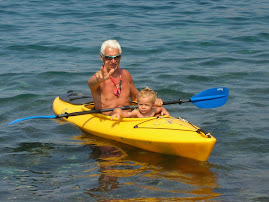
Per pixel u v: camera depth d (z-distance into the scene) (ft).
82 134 20.80
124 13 57.77
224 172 16.10
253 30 47.16
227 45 40.86
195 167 16.63
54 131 21.13
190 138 17.20
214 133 20.24
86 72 32.24
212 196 14.10
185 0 69.15
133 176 15.76
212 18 54.29
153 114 19.85
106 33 46.06
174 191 14.48
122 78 20.51
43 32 46.55
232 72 31.60
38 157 17.76
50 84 29.35
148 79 30.09
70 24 50.98
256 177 15.60
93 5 63.62
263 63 34.06
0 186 15.03
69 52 38.70
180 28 48.75
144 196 14.14
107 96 20.38
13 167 16.72
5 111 23.99
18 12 57.77
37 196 14.26
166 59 36.09
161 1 67.67
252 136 19.71
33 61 35.60
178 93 27.12
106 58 19.38
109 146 19.16
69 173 16.16
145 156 17.97
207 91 21.42
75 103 23.40
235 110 23.56
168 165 16.89
